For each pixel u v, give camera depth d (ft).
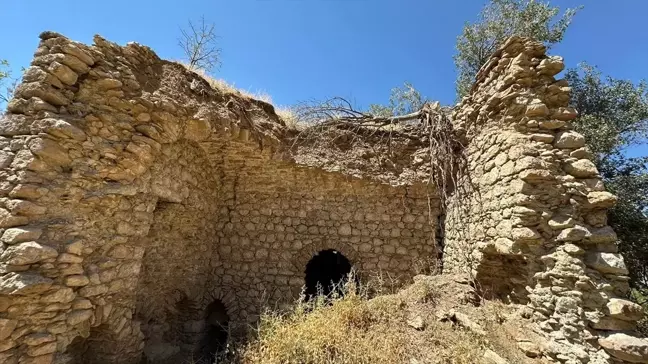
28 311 9.56
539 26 31.71
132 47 15.44
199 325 20.44
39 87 11.38
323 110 24.38
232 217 22.85
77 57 12.47
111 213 12.66
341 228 22.33
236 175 22.66
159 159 15.66
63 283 10.54
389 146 23.44
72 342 11.79
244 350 14.23
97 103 12.92
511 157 14.25
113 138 13.14
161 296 17.39
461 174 19.85
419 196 22.63
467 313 14.40
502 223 14.42
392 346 12.43
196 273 20.33
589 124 25.04
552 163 13.21
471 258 17.20
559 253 12.01
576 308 11.05
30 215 10.19
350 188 22.68
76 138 11.76
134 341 13.88
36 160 10.62
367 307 14.93
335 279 32.17
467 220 18.33
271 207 22.82
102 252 12.26
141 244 14.30
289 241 22.27
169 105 15.81
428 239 22.00
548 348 11.42
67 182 11.27
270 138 21.35
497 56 16.90
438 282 17.13
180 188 17.65
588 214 12.30
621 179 26.43
